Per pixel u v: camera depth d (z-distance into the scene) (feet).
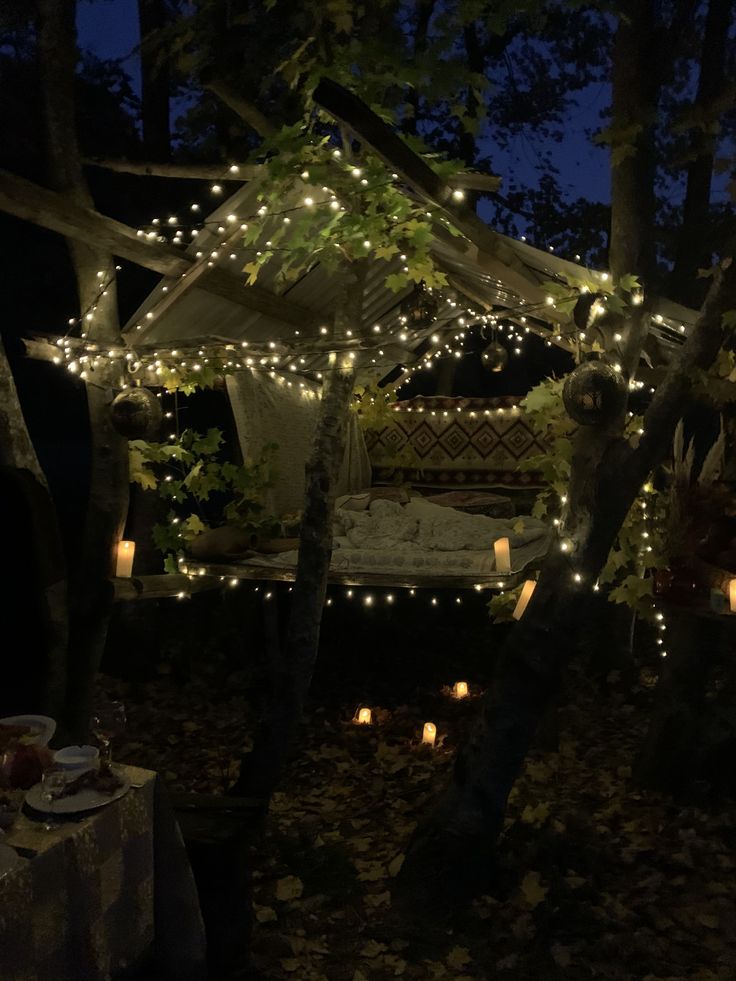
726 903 13.15
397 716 21.86
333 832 15.55
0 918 6.91
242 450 21.35
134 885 8.70
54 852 7.53
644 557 17.02
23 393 61.26
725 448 16.94
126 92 32.63
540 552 21.22
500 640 27.27
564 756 19.11
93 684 15.06
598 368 12.94
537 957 12.00
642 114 13.21
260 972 11.49
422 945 12.28
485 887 13.55
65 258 43.37
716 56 23.31
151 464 22.31
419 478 30.71
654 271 13.78
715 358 12.98
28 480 13.10
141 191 26.53
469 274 19.04
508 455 29.60
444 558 20.10
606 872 14.19
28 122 31.40
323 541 13.83
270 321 20.58
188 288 16.44
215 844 10.76
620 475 13.21
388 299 24.04
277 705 13.56
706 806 16.53
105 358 15.47
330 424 14.07
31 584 13.35
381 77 12.78
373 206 13.19
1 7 18.11
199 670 24.36
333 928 12.65
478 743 13.71
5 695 13.26
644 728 20.90
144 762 18.99
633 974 11.61
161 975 9.37
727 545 16.07
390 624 27.68
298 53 12.82
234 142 22.84
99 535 15.23
